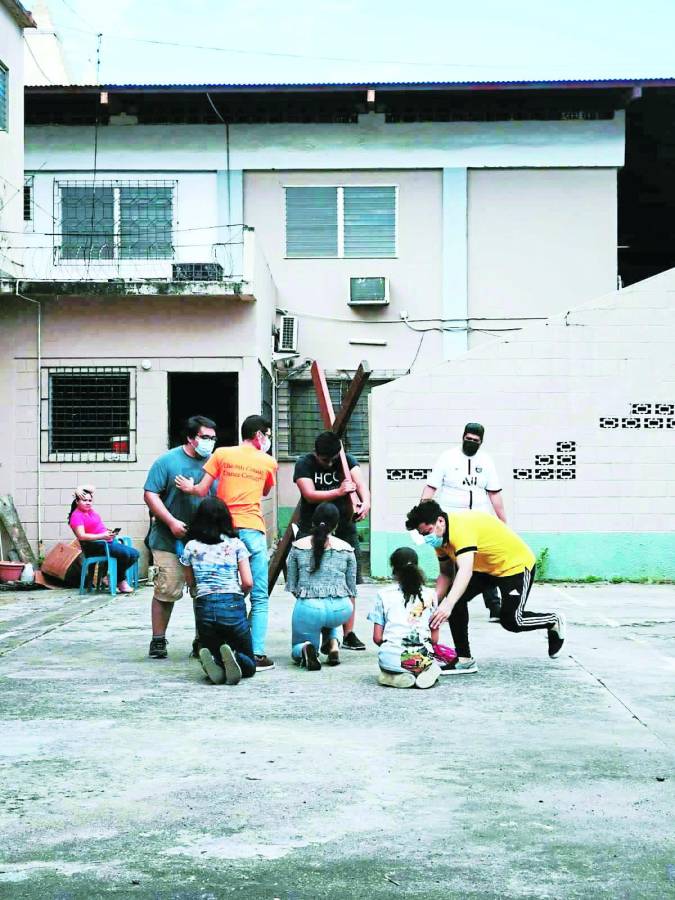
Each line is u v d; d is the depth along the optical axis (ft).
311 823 16.25
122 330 55.88
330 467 31.37
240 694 25.29
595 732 21.74
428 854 14.98
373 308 69.46
